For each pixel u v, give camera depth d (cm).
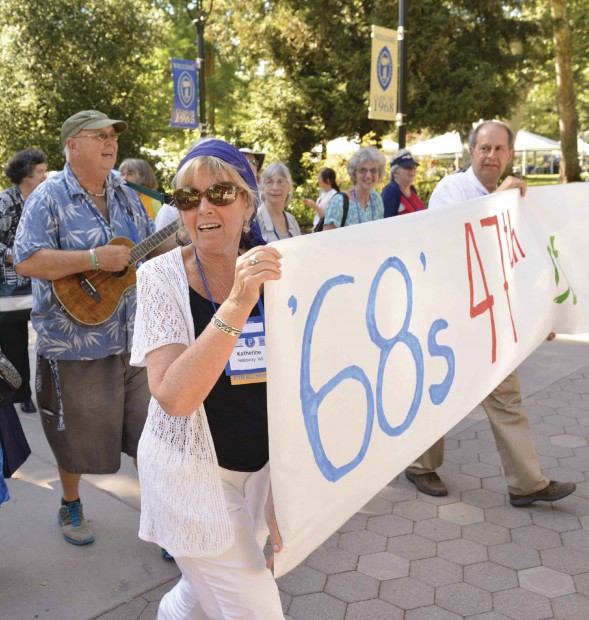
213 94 2733
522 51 1922
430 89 1786
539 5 2188
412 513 339
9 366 263
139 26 2020
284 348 150
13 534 323
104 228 302
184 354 147
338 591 275
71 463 301
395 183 560
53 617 261
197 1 1295
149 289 164
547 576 281
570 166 2525
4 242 456
